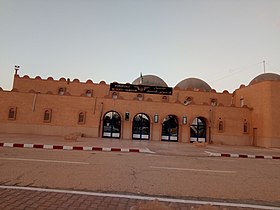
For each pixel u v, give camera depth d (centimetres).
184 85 3388
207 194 546
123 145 1705
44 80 2916
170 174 749
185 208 442
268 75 3016
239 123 2586
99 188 550
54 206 418
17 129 2344
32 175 639
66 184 570
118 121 2539
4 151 1091
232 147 2153
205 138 2591
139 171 774
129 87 2645
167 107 2566
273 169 972
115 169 786
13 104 2373
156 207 393
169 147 1800
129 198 486
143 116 2575
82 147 1368
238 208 461
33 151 1150
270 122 2331
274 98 2369
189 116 2566
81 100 2469
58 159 933
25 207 405
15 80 2873
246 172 861
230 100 3084
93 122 2455
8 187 520
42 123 2381
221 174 793
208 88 3372
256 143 2520
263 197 543
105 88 2948
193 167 913
